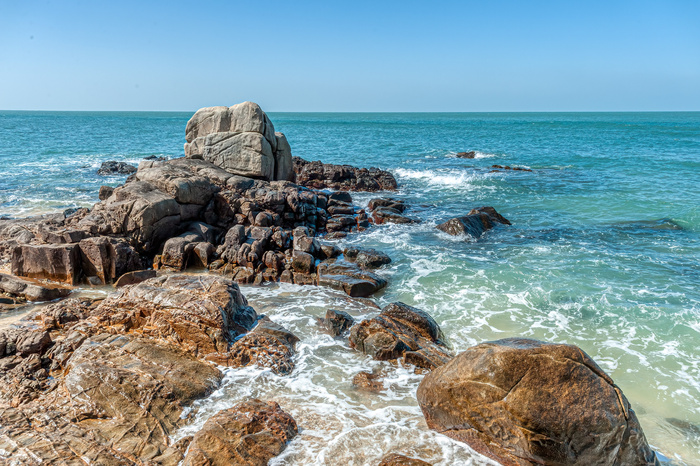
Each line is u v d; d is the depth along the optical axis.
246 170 19.56
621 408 6.07
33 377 8.09
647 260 15.06
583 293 12.54
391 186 28.28
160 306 9.20
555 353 6.29
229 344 8.91
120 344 8.58
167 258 14.07
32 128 87.62
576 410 5.95
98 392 7.32
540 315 11.40
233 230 14.86
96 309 9.74
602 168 34.97
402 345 9.29
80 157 43.62
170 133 84.12
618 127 95.69
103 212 14.61
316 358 9.27
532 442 6.08
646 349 9.82
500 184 28.97
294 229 16.58
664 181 28.38
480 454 6.60
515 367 6.32
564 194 25.55
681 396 8.31
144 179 16.02
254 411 7.00
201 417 7.34
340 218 19.39
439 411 6.96
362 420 7.34
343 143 60.22
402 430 7.10
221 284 9.80
